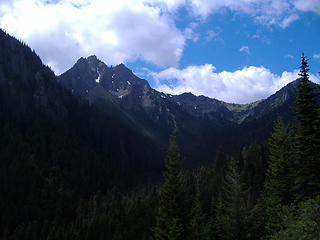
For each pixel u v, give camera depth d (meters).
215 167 96.50
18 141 148.38
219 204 44.84
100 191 142.38
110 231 92.69
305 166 30.66
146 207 98.56
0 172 119.50
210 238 41.16
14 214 105.12
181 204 39.41
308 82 31.66
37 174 127.88
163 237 38.19
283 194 42.72
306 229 18.47
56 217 108.44
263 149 87.50
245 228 38.03
